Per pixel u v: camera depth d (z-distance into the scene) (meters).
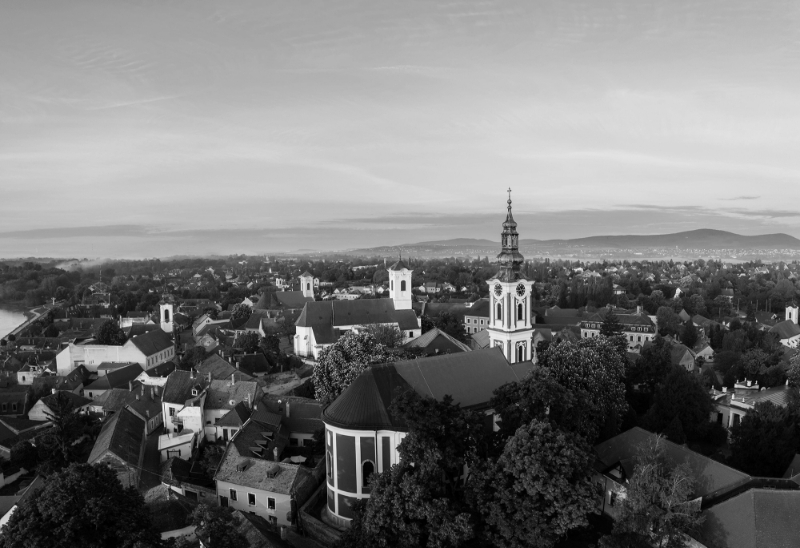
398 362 75.31
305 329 159.62
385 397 69.94
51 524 49.38
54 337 196.25
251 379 115.44
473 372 80.06
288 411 98.94
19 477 90.94
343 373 96.50
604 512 69.88
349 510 68.38
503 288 94.56
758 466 75.75
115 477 55.53
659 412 92.56
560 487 53.16
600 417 81.81
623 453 70.88
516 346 96.38
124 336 169.38
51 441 89.06
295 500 72.69
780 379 114.44
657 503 55.34
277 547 59.69
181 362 150.38
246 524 62.00
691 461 66.00
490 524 55.34
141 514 53.62
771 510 53.31
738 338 153.75
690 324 181.38
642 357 111.38
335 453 68.56
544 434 55.84
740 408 93.50
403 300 166.50
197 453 93.44
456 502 60.12
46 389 129.75
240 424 97.38
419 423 58.72
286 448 92.69
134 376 139.25
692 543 56.41
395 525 54.12
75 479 51.09
